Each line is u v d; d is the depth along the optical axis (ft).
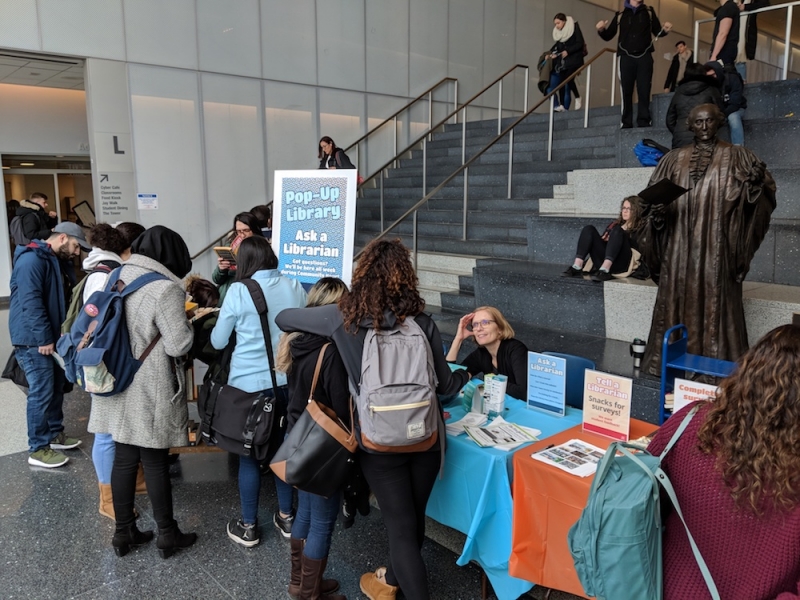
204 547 9.41
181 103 27.14
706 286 10.25
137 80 25.85
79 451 13.16
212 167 28.35
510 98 40.57
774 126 18.13
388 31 33.88
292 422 7.43
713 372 8.45
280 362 7.62
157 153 26.71
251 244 9.19
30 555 9.20
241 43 28.58
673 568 4.33
